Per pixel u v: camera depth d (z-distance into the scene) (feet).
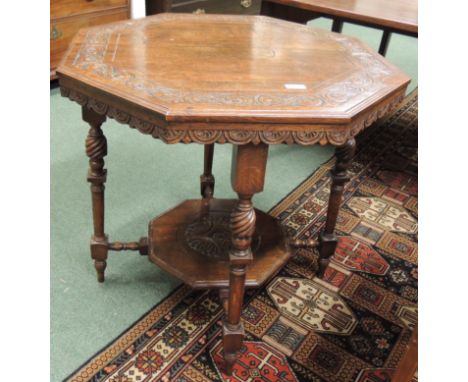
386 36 11.32
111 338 4.74
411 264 6.16
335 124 3.30
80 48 4.19
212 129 3.20
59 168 7.50
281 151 8.82
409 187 8.02
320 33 5.23
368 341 4.96
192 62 4.06
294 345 4.83
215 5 11.69
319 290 5.60
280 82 3.78
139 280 5.54
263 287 5.57
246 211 3.66
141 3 10.51
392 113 10.68
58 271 5.55
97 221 5.02
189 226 5.77
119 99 3.38
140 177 7.54
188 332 4.89
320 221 6.85
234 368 4.53
